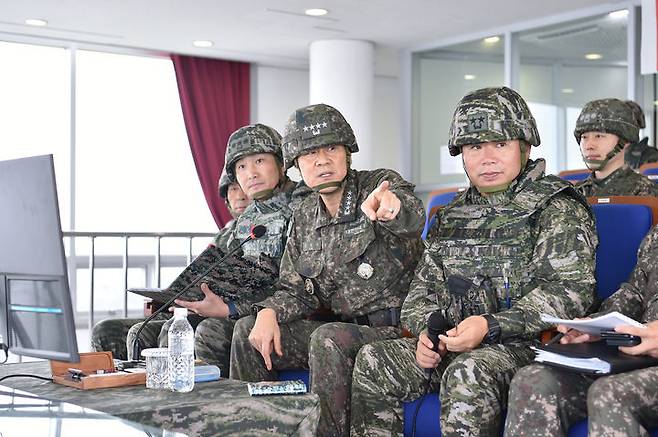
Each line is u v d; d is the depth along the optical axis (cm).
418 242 290
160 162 937
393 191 265
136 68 923
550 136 781
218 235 368
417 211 259
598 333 214
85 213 896
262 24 795
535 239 246
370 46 870
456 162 859
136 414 181
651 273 234
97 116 902
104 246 893
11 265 208
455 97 862
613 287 258
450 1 719
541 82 785
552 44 776
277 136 352
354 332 265
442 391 224
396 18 774
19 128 861
